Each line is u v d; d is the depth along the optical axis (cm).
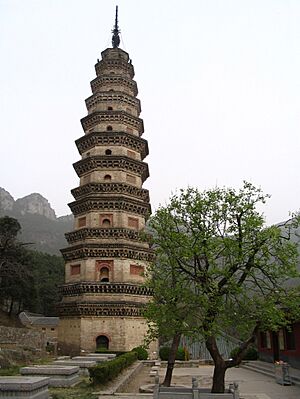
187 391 2128
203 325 2192
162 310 2327
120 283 4984
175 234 2342
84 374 3425
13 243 7419
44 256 11756
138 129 6147
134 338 4897
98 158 5594
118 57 6562
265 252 2233
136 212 5497
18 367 3697
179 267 2362
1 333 4659
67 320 5081
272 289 2269
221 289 2236
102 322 4894
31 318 8919
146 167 5834
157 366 4462
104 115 5953
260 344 4769
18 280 7650
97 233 5241
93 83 6419
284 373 3162
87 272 5100
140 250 5247
